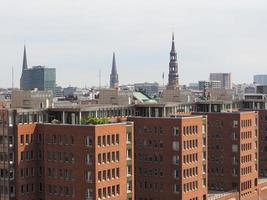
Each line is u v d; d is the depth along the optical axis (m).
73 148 180.62
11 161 185.12
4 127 185.75
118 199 183.12
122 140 184.75
